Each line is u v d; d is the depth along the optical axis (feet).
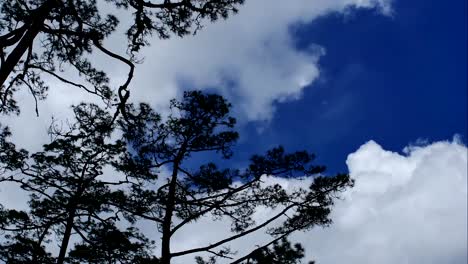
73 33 29.73
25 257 59.21
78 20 29.99
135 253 54.08
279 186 49.88
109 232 51.93
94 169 56.44
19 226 58.08
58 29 29.43
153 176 54.13
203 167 52.54
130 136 37.42
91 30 30.89
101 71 33.09
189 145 54.80
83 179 57.77
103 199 51.03
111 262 52.75
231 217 51.80
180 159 54.13
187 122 53.57
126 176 52.80
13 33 26.71
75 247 55.83
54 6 28.55
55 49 33.14
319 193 48.96
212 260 49.47
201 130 55.01
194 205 52.13
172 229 48.24
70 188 56.29
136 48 31.48
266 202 50.26
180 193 53.26
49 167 54.95
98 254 53.83
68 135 38.50
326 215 48.80
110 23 32.32
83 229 54.44
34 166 52.95
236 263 45.01
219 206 50.21
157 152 52.65
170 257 45.78
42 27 28.63
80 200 51.01
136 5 31.53
